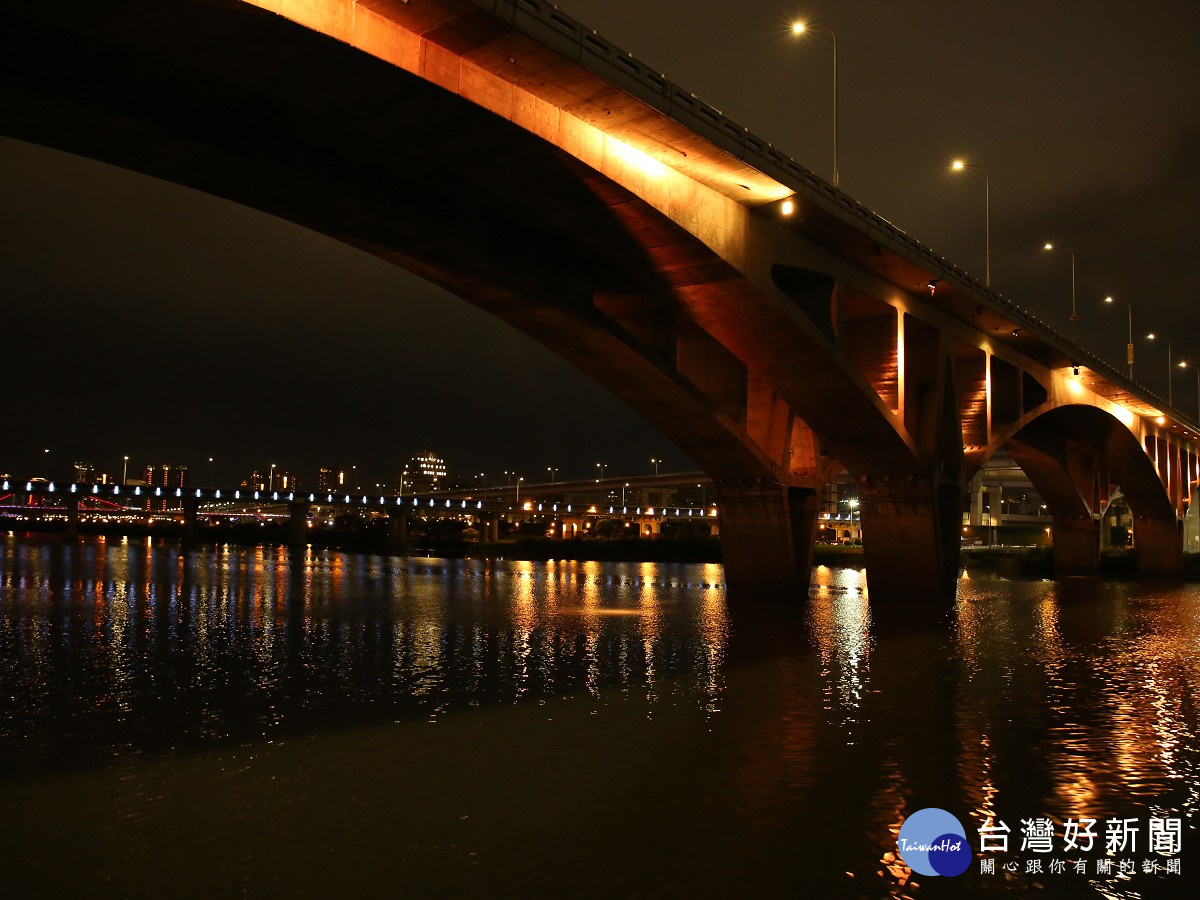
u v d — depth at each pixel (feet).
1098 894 41.22
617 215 101.91
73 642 106.32
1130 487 313.53
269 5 64.18
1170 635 127.13
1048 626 136.98
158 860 42.63
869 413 145.69
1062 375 227.61
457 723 66.80
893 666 94.53
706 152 98.78
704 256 110.22
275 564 322.96
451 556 452.35
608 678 85.25
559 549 444.96
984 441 187.32
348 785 52.54
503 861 42.68
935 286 151.02
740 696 77.30
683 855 43.52
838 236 127.44
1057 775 55.83
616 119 90.33
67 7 64.49
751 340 130.00
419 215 102.22
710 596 183.01
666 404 144.87
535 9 75.10
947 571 171.94
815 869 42.39
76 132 81.30
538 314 120.67
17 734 63.16
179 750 59.41
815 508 184.65
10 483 579.07
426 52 75.31
